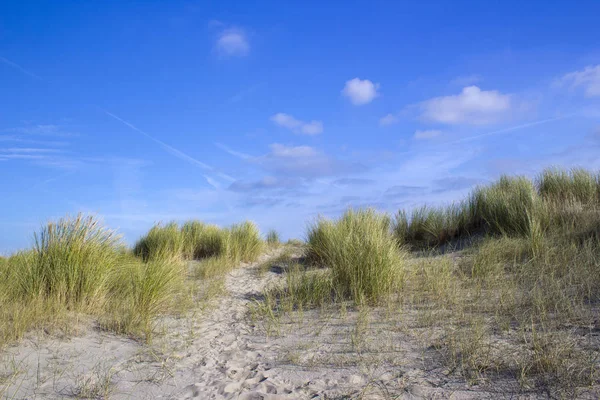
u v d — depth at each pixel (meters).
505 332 4.12
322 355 4.11
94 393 3.28
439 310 5.09
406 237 11.02
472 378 3.22
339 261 6.68
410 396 3.07
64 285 5.24
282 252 12.64
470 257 7.70
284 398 3.20
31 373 3.56
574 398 2.77
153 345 4.51
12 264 5.89
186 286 7.51
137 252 11.24
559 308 4.57
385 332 4.57
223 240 11.62
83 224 5.96
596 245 6.56
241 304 6.75
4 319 4.39
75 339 4.38
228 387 3.44
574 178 10.38
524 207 9.15
